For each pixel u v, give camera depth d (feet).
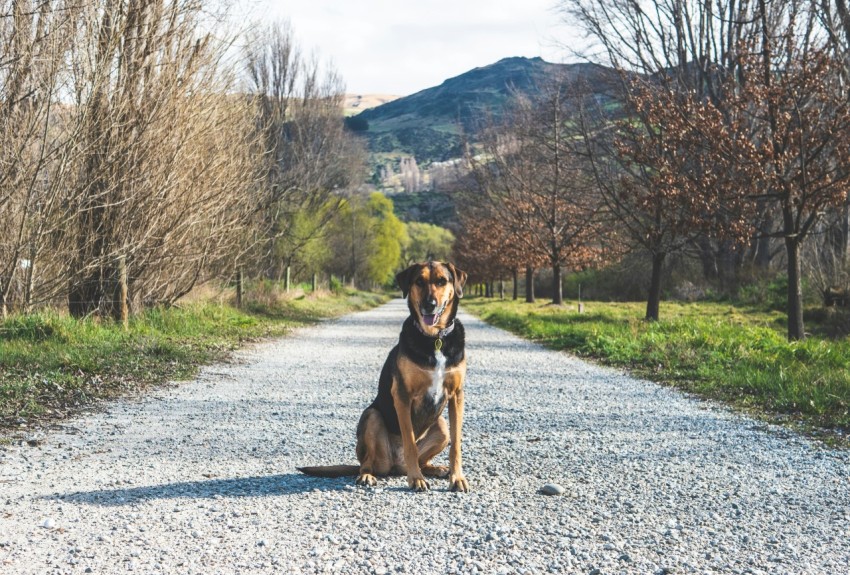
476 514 15.94
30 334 41.24
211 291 74.95
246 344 55.31
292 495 17.30
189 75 51.90
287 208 112.57
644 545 14.06
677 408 29.73
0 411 25.90
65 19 43.50
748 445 22.97
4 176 42.73
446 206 564.30
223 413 27.81
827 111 59.26
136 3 47.65
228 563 12.96
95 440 22.76
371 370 41.86
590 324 71.31
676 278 148.56
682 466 20.31
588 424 26.37
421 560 13.20
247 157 62.64
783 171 59.36
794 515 15.96
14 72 42.65
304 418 27.14
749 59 61.26
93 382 32.71
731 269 128.36
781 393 30.48
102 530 14.57
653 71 114.21
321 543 14.03
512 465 20.45
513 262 145.18
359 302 161.58
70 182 46.60
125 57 48.03
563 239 120.88
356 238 239.91
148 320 55.57
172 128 50.96
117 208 50.19
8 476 18.39
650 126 78.89
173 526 14.89
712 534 14.70
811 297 94.79
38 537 14.10
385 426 18.80
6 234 44.37
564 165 119.55
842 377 32.60
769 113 57.72
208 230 60.34
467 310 140.05
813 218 55.16
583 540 14.32
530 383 37.04
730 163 62.34
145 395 31.55
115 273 51.78
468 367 43.65
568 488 18.10
